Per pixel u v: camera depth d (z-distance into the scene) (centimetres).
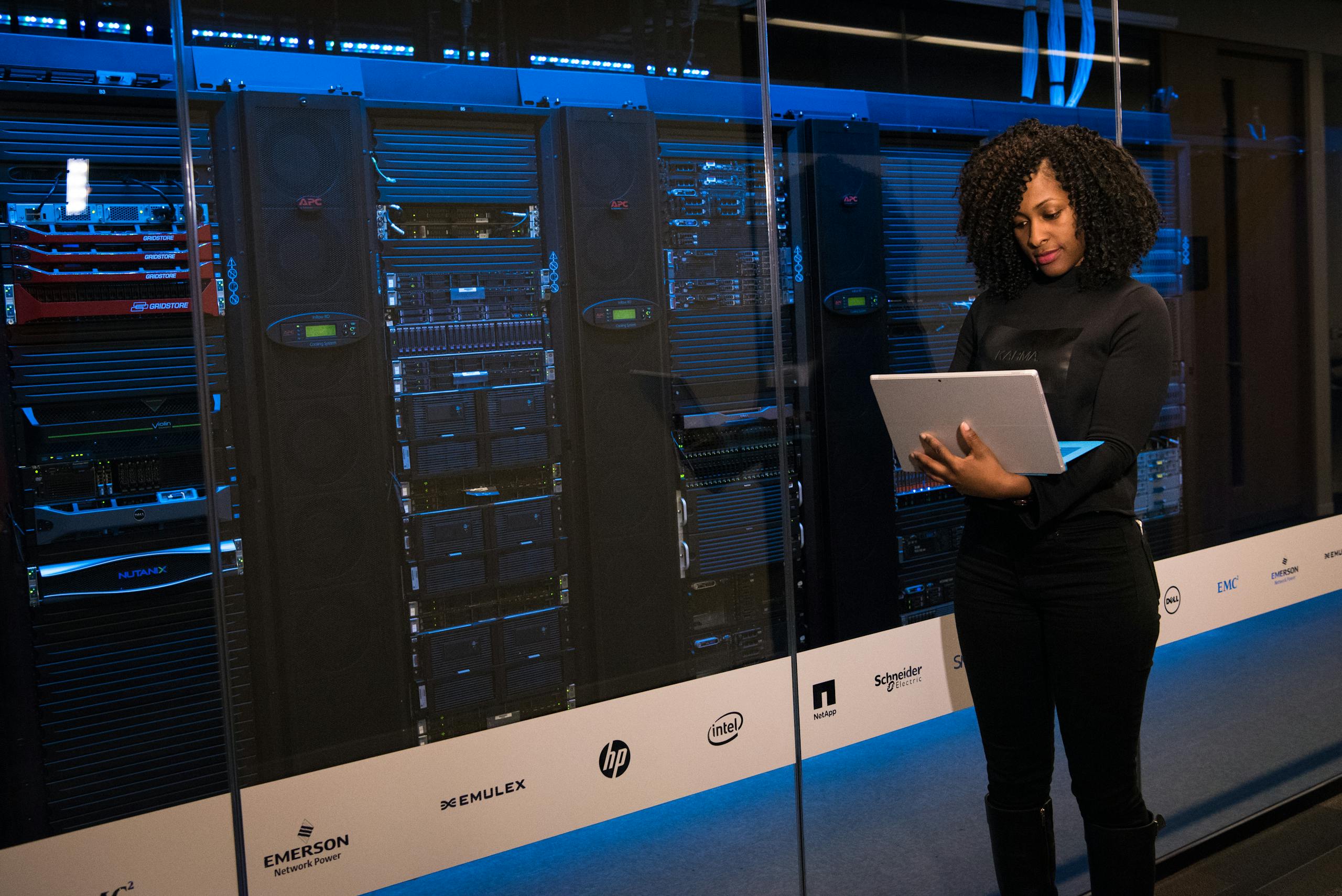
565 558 186
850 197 204
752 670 188
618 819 181
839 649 199
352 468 164
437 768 154
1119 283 147
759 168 195
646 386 187
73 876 130
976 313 166
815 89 199
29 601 142
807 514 206
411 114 165
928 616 224
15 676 142
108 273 146
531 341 181
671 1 184
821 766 201
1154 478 253
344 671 165
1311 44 284
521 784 161
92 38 143
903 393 139
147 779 150
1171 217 255
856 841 204
